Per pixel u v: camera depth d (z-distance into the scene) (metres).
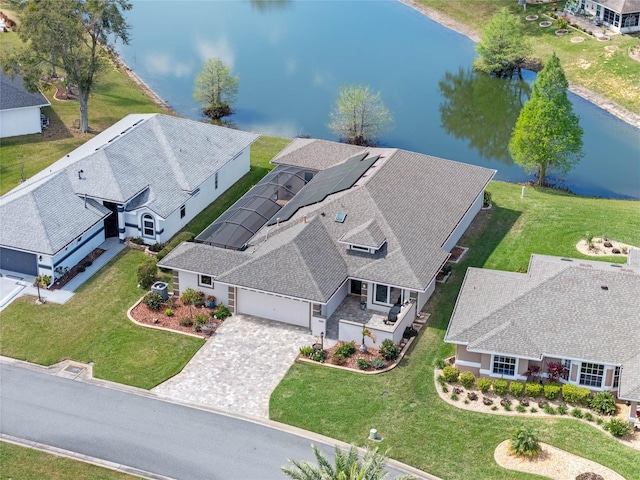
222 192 71.00
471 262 60.81
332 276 53.69
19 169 75.25
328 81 104.88
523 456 42.78
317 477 34.78
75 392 48.62
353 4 137.38
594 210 68.38
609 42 106.75
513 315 48.81
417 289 52.47
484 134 90.81
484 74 106.94
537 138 71.88
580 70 103.44
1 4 119.75
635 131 90.94
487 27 104.94
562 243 63.03
